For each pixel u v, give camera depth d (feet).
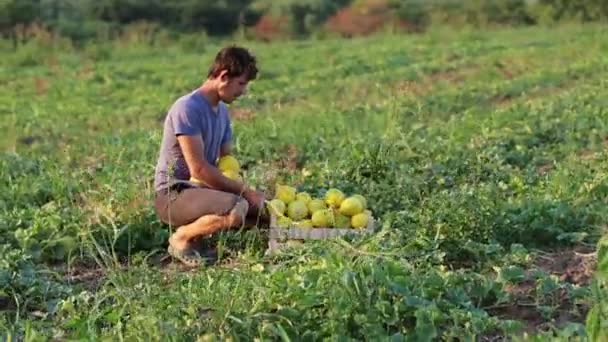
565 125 44.50
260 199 26.78
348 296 20.77
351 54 100.63
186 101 26.78
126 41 115.85
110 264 24.16
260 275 22.72
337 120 50.90
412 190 31.76
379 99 64.95
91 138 52.37
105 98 74.90
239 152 41.11
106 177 36.63
